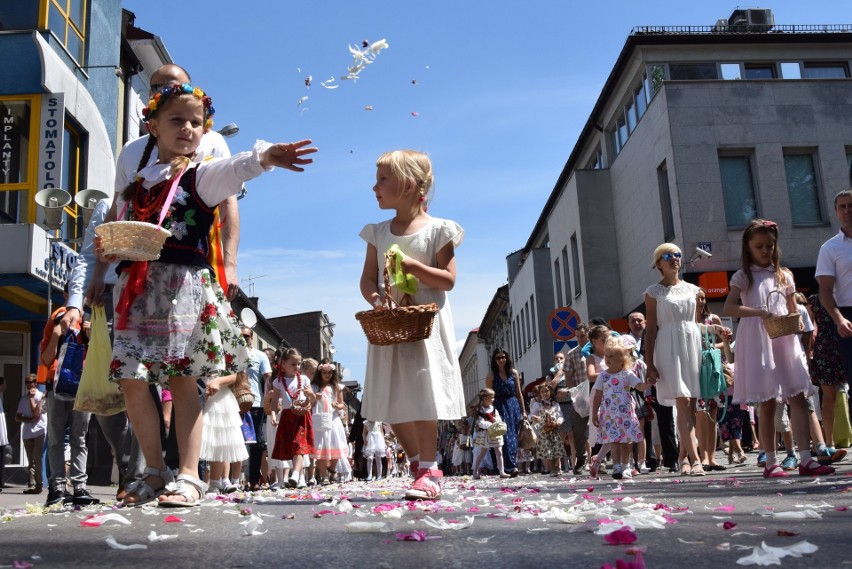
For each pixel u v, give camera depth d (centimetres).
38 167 1523
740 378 631
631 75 2544
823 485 475
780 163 2169
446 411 444
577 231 2852
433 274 444
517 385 1338
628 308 2670
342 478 1617
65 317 527
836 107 2206
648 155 2350
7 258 1338
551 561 209
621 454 773
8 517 387
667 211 2269
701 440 880
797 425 605
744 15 2609
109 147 1833
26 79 1541
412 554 226
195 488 395
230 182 397
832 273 596
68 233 1650
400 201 465
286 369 1091
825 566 194
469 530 282
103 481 1426
